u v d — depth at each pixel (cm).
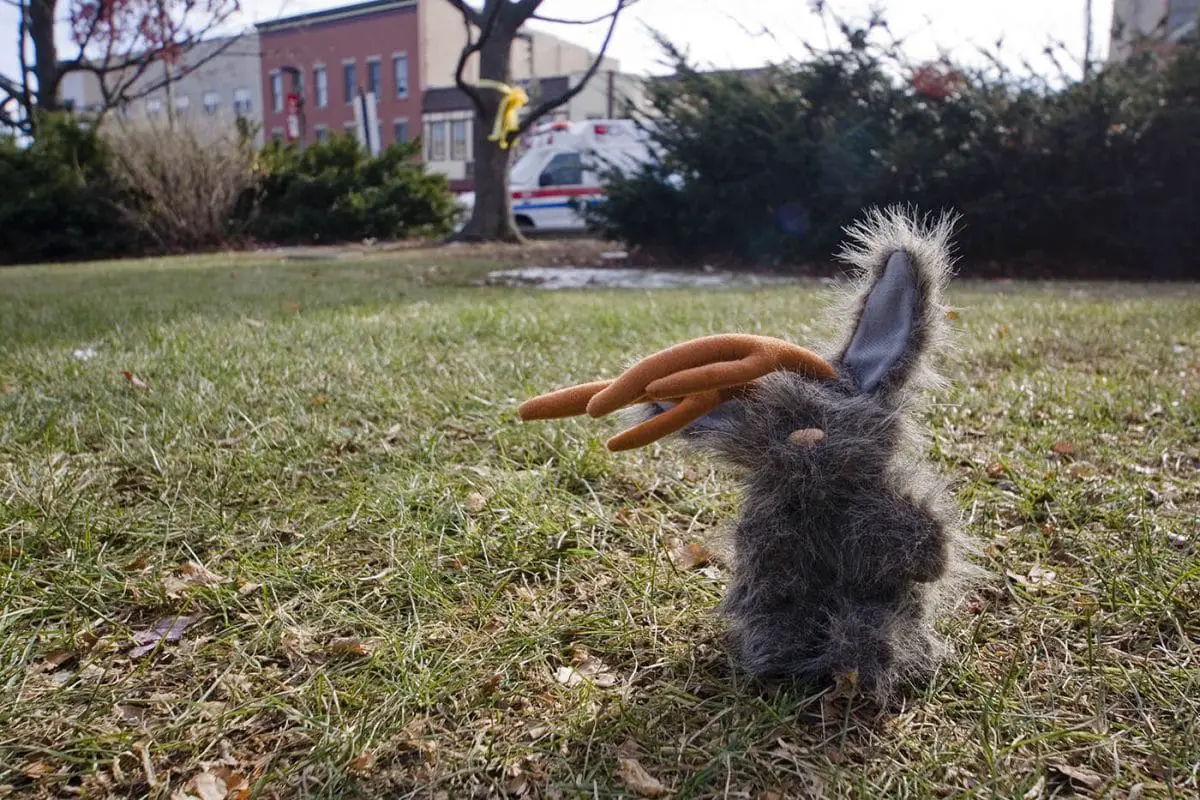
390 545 87
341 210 661
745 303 243
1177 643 70
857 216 400
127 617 76
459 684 65
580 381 144
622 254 489
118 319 211
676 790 54
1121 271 397
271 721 62
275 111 1647
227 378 145
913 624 61
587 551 85
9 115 796
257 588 79
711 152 436
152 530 90
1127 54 434
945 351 64
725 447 58
